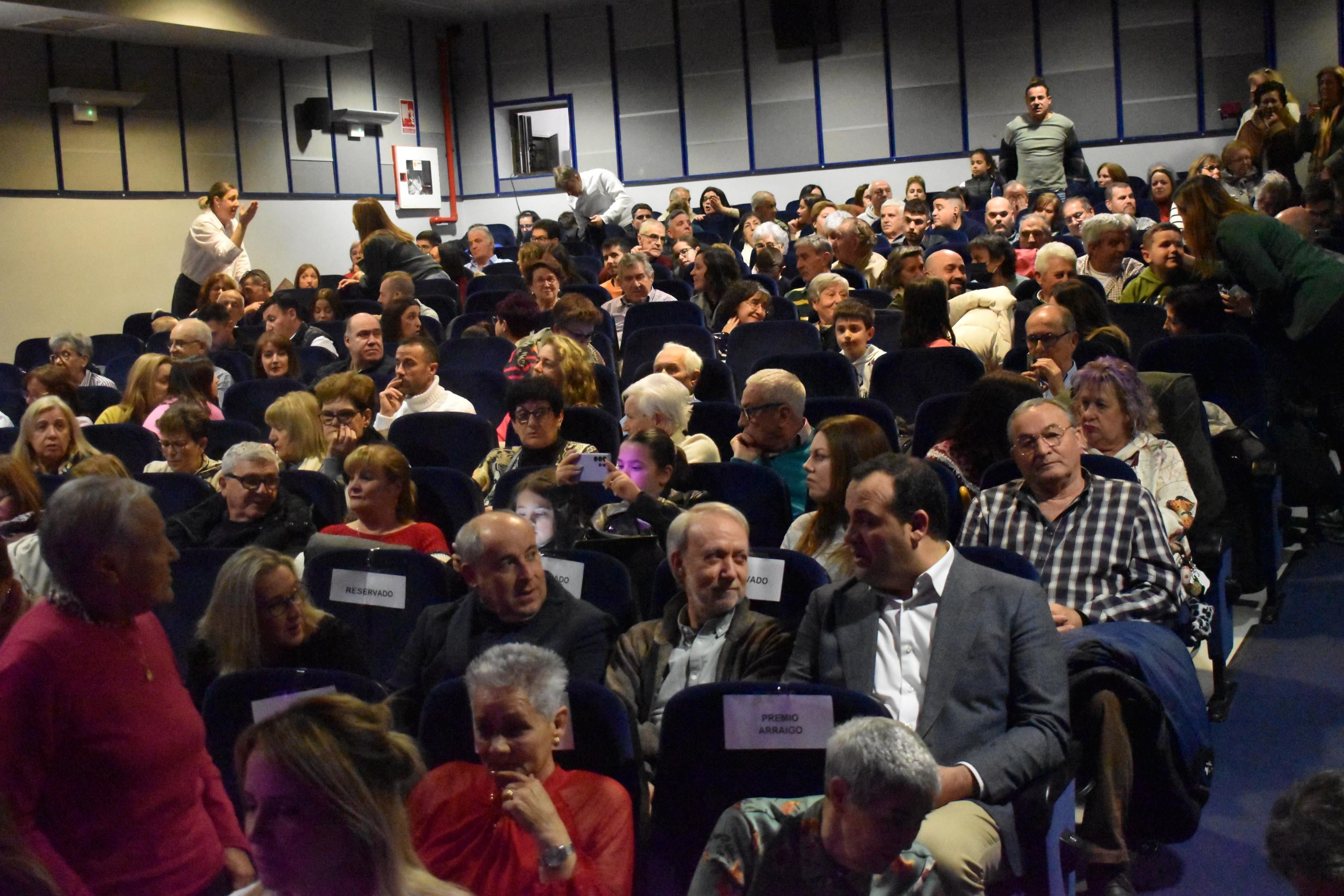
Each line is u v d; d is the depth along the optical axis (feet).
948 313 16.99
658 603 9.86
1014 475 11.02
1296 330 14.96
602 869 6.59
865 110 44.34
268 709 7.95
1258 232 15.12
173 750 6.77
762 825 6.08
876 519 7.93
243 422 17.25
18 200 35.55
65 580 6.39
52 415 15.01
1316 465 14.74
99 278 37.86
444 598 10.42
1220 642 11.42
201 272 30.94
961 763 7.26
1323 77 26.27
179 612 11.02
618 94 48.03
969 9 42.42
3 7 32.24
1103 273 20.62
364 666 9.57
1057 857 7.61
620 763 7.25
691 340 20.08
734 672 8.60
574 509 11.55
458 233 51.44
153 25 35.47
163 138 39.75
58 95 36.09
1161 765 8.42
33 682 6.18
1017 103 42.24
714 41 46.21
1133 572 9.70
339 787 4.77
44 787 6.30
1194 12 39.52
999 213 29.73
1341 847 4.28
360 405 14.64
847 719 6.96
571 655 8.94
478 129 50.80
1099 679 8.42
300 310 25.64
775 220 33.24
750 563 9.56
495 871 6.70
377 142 47.93
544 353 16.15
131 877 6.53
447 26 50.34
